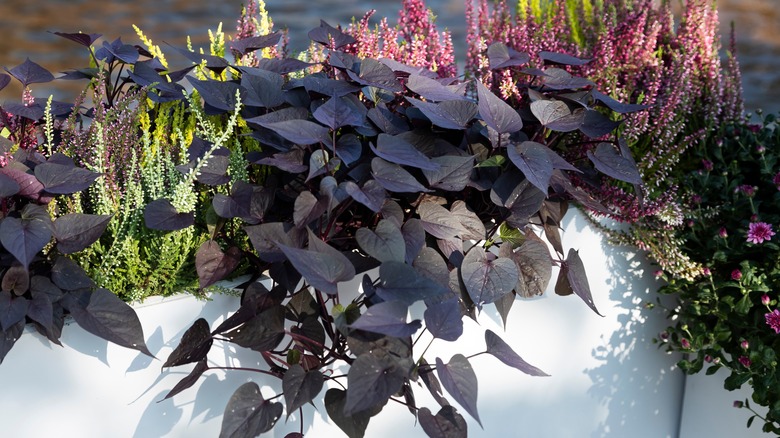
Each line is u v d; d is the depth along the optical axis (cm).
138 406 117
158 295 118
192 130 136
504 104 122
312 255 106
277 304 116
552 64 150
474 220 124
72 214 110
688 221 151
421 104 123
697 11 173
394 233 113
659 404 163
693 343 149
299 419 131
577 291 127
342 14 555
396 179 114
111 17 556
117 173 124
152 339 117
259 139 119
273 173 126
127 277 118
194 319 119
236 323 114
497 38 171
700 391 161
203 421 123
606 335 154
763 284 143
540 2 187
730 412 156
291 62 136
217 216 118
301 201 113
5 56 452
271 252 114
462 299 121
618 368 156
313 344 119
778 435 144
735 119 166
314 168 114
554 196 133
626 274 153
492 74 152
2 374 109
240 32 151
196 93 130
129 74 137
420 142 125
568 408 153
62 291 109
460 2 597
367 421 115
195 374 114
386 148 115
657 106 159
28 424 111
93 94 138
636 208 142
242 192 118
